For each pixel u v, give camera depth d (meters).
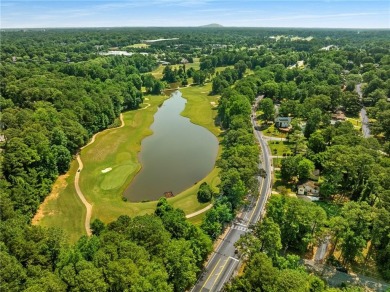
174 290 62.94
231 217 86.81
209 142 150.00
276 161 123.38
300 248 76.06
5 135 106.69
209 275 70.31
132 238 64.56
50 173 108.00
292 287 54.38
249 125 143.00
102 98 163.25
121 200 101.69
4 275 52.06
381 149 118.62
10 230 63.50
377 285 68.31
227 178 91.81
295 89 199.75
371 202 89.25
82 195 103.56
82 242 65.69
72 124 131.12
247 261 69.31
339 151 106.94
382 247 74.44
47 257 61.44
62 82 170.62
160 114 192.00
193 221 89.06
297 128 144.75
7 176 92.88
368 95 187.25
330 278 69.81
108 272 53.47
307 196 99.75
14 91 150.12
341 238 71.31
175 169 123.25
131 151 137.88
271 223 70.94
